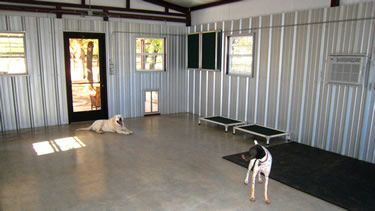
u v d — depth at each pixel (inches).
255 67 262.1
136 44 313.1
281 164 184.9
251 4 261.6
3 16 246.4
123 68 308.8
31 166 179.8
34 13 261.3
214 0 297.1
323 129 214.7
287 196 144.0
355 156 197.9
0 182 157.5
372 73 184.4
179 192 147.7
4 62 252.8
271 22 243.4
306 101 223.8
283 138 244.8
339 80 200.7
